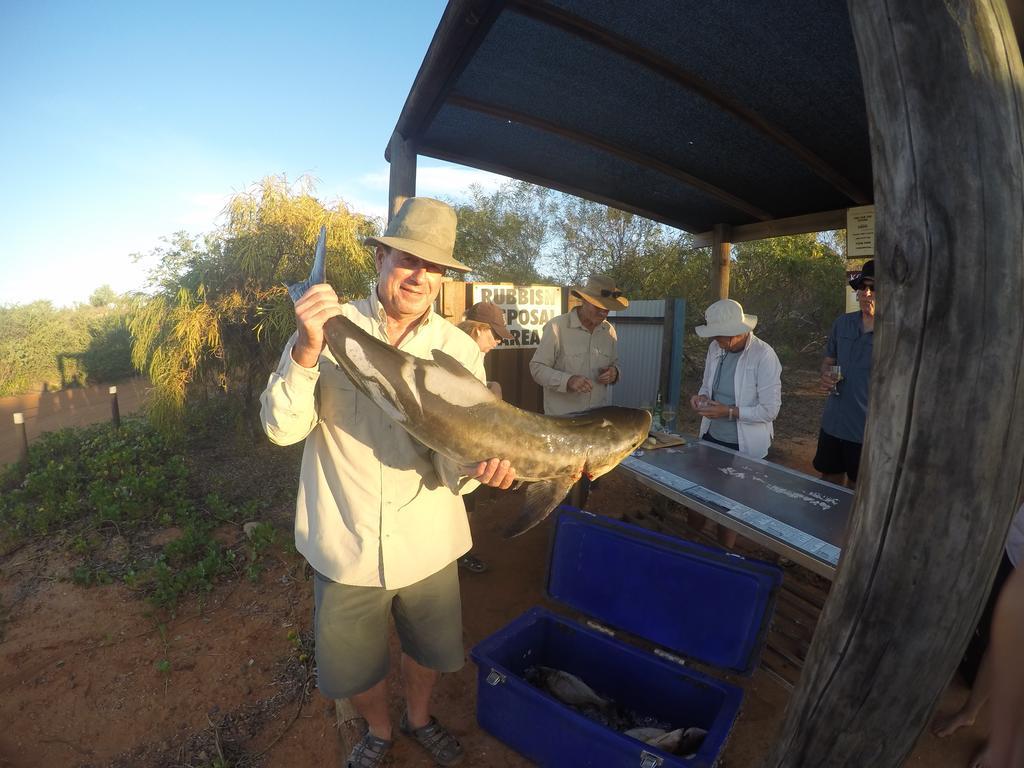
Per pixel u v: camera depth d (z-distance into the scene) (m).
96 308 23.33
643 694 3.16
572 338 5.37
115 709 3.40
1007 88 1.24
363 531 2.39
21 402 15.53
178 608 4.39
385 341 2.47
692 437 5.00
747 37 3.58
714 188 6.20
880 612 1.46
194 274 7.84
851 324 4.79
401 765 2.92
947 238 1.26
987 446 1.30
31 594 4.64
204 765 2.98
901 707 1.50
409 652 2.76
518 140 5.44
